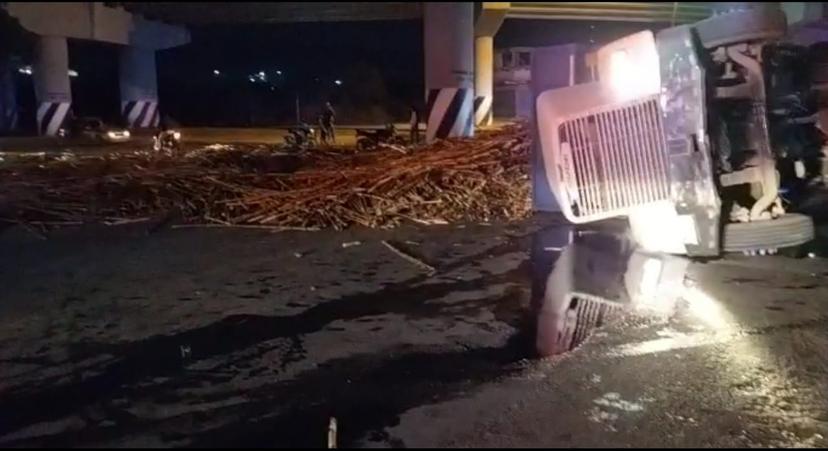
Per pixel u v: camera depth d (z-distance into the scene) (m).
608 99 8.17
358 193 13.05
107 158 23.36
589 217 8.37
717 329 6.28
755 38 7.60
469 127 25.62
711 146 7.82
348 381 5.35
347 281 8.27
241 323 6.78
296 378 5.43
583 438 4.39
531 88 11.38
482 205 12.51
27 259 9.77
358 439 4.44
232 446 4.37
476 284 7.99
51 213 13.12
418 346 6.05
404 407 4.88
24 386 5.39
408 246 10.16
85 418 4.82
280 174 16.16
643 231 8.56
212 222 12.46
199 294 7.81
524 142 15.39
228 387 5.29
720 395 4.97
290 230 11.66
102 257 9.84
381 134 25.98
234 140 38.28
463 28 25.00
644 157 8.06
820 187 9.14
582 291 7.55
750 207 8.12
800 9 16.56
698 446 4.28
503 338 6.19
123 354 6.03
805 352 5.72
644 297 7.27
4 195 14.87
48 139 39.06
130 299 7.67
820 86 9.02
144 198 14.21
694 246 8.12
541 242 10.16
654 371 5.39
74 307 7.40
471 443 4.35
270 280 8.37
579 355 5.74
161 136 28.11
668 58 7.84
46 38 39.34
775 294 7.26
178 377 5.51
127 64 45.94
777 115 8.73
